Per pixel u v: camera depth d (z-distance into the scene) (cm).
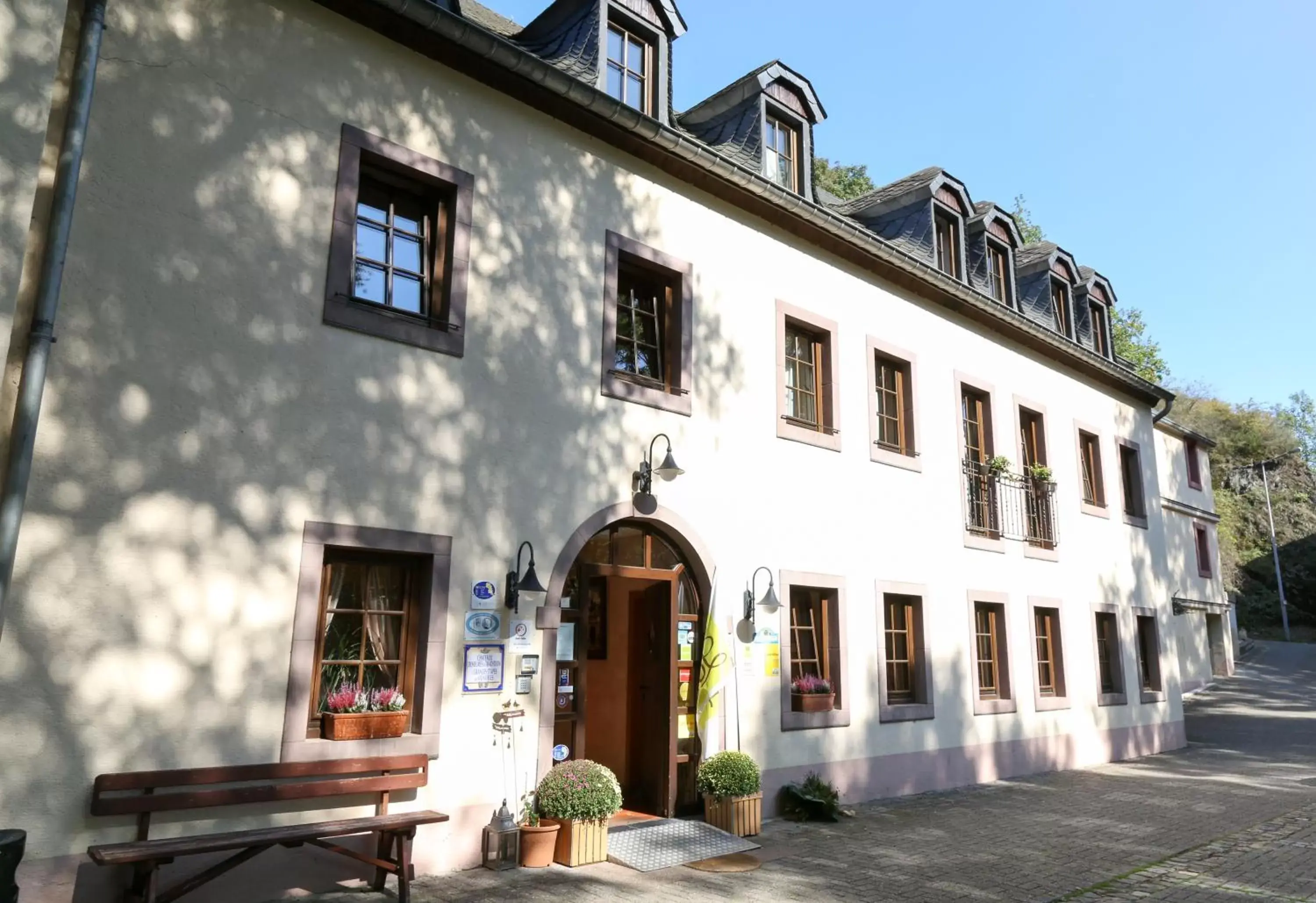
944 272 1257
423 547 668
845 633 1002
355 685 642
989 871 704
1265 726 1931
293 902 570
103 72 567
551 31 911
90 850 471
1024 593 1295
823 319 1052
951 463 1204
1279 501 4891
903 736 1053
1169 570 1759
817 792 895
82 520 525
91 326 542
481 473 712
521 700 711
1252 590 4753
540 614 731
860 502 1054
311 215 644
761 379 966
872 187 2966
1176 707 1639
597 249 827
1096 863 738
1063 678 1347
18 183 496
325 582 638
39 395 505
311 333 633
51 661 505
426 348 691
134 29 583
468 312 723
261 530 592
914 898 624
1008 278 1416
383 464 657
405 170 706
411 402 679
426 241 734
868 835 830
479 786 677
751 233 986
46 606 507
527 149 788
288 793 568
